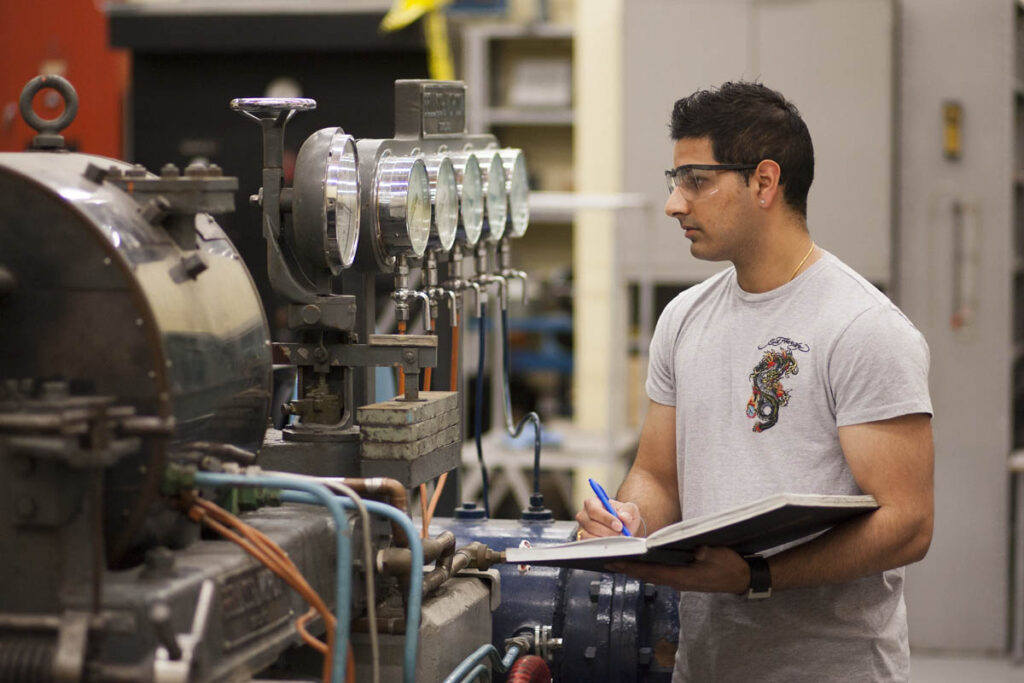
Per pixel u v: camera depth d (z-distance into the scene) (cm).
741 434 199
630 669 217
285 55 552
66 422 121
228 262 164
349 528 146
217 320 152
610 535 196
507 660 199
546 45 645
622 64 582
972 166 559
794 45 567
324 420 186
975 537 559
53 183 136
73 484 126
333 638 143
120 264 131
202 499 145
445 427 191
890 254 562
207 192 144
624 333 596
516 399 654
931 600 565
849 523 186
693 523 168
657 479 222
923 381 188
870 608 196
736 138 195
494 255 247
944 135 560
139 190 146
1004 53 553
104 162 154
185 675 121
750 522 162
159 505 136
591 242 615
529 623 220
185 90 561
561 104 629
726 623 201
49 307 133
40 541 127
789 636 196
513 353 626
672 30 577
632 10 579
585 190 625
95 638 122
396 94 210
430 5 529
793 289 198
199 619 126
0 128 577
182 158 562
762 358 198
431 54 541
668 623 223
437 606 180
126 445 126
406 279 201
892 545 183
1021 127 598
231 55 555
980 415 557
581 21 618
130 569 136
